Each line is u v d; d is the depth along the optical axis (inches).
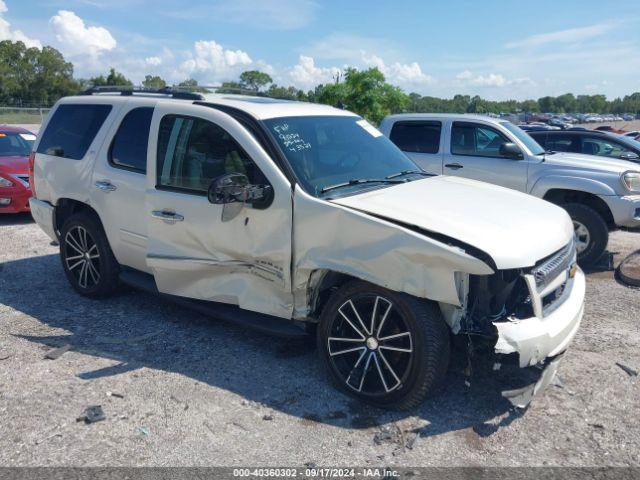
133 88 219.5
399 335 142.6
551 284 144.8
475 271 128.6
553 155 316.5
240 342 186.9
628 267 278.2
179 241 177.8
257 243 160.4
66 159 220.8
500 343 129.5
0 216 395.9
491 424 141.8
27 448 129.3
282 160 160.7
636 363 175.5
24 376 161.8
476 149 324.8
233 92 226.1
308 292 157.3
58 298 226.2
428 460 127.2
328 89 961.5
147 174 185.8
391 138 354.6
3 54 3385.8
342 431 137.8
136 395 152.6
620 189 283.0
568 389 159.3
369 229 141.3
